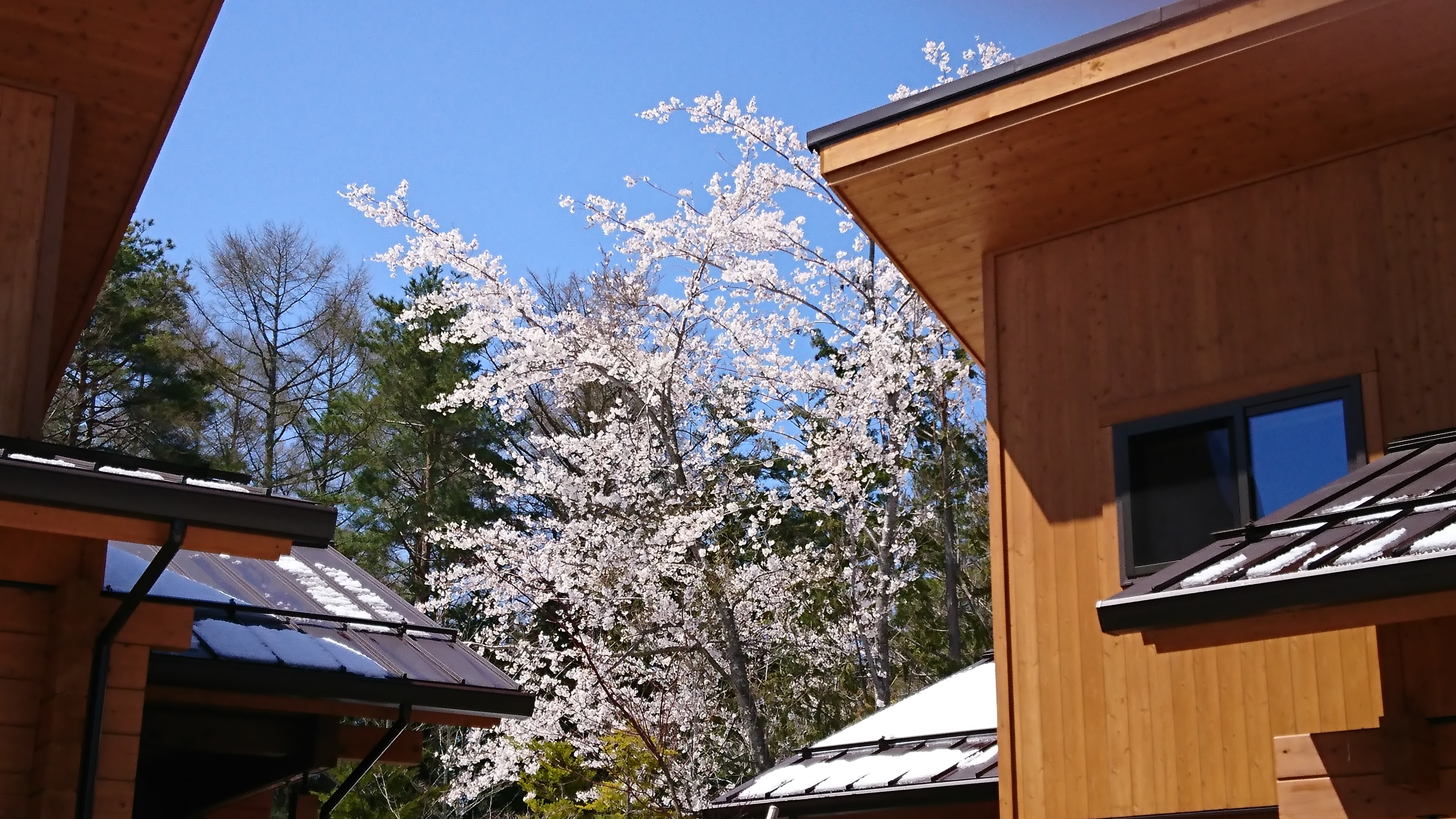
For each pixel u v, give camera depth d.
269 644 5.83
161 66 6.46
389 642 6.47
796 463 15.41
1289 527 4.50
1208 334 6.54
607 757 13.77
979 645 18.69
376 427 27.06
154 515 4.41
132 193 7.24
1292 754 4.39
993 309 7.38
